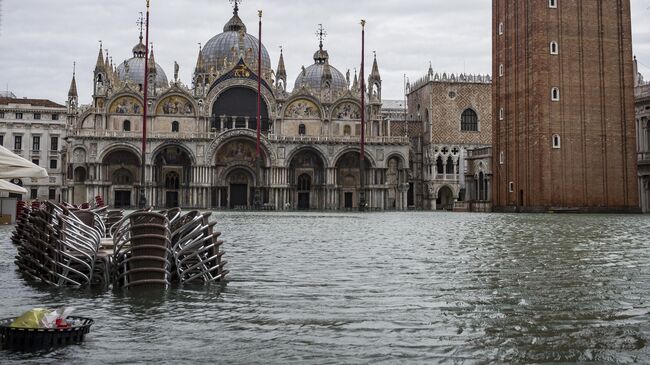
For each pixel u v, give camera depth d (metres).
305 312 14.07
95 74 120.81
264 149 118.25
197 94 119.69
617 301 15.15
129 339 11.61
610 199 88.19
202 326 12.71
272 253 26.78
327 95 125.56
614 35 89.19
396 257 24.92
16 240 30.55
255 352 10.73
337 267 21.80
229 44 134.50
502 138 96.06
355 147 121.44
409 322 12.98
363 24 100.56
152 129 118.12
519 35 91.50
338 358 10.37
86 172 112.81
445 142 132.12
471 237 35.97
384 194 122.50
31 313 11.46
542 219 62.91
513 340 11.48
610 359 10.26
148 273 17.42
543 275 19.48
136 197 115.31
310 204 123.19
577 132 87.38
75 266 19.02
